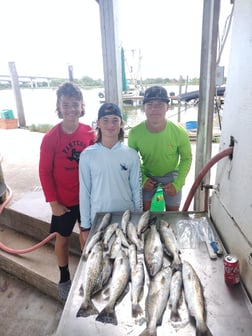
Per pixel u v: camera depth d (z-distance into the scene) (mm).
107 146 1575
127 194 1660
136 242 1299
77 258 2387
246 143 1141
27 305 2156
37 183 3537
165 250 1238
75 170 1791
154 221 1517
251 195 1067
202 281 1059
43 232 2598
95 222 1527
